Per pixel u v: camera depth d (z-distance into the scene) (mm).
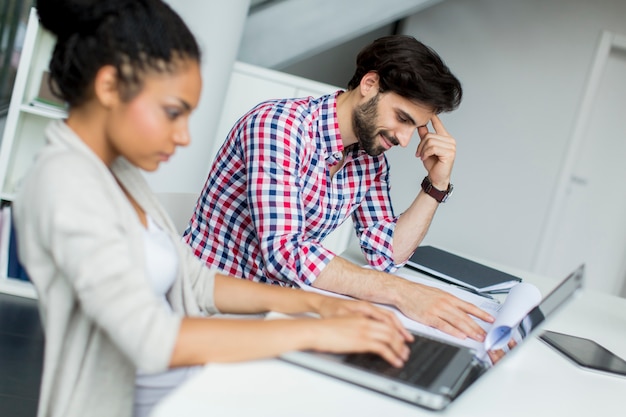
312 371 880
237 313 1200
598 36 5520
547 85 5590
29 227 866
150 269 1030
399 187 5719
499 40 5617
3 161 2979
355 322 944
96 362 920
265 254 1425
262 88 3367
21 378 2211
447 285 1679
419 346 1010
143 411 1054
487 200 5730
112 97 881
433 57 1505
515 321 1160
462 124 5711
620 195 5934
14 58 3582
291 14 3773
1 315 2686
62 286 894
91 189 859
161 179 3234
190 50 898
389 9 3824
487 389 970
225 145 1618
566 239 6012
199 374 811
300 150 1524
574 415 949
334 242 3406
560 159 5621
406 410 820
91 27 865
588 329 1590
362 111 1558
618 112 5844
